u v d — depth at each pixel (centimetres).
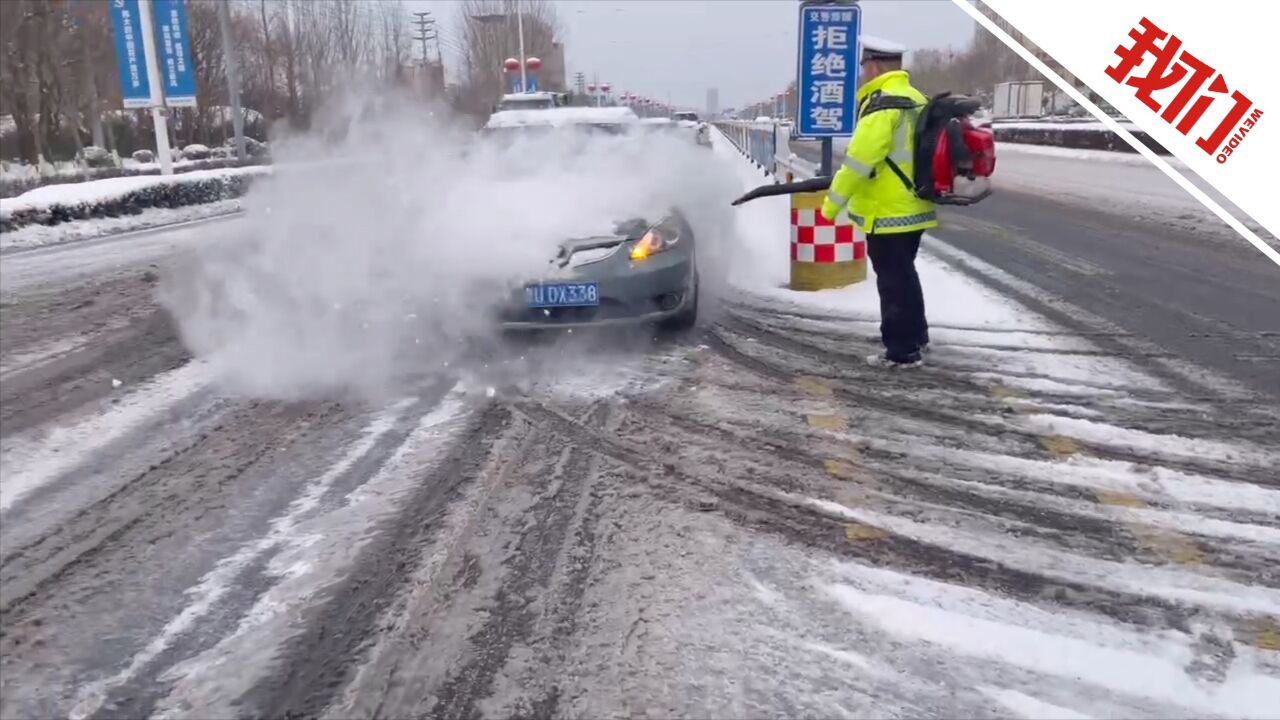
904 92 424
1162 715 200
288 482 336
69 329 603
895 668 218
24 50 2755
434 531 292
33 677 225
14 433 399
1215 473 318
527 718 204
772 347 494
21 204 1184
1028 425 369
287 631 240
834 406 399
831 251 610
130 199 1431
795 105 586
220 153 3288
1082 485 313
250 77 3291
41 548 291
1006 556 267
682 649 227
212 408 424
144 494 330
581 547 279
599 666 222
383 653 229
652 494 316
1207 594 245
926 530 284
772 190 538
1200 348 467
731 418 388
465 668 223
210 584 265
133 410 425
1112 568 259
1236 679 211
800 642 229
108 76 3200
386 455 359
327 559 277
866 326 530
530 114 693
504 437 373
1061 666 217
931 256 759
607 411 401
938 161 410
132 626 246
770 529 288
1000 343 487
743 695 209
